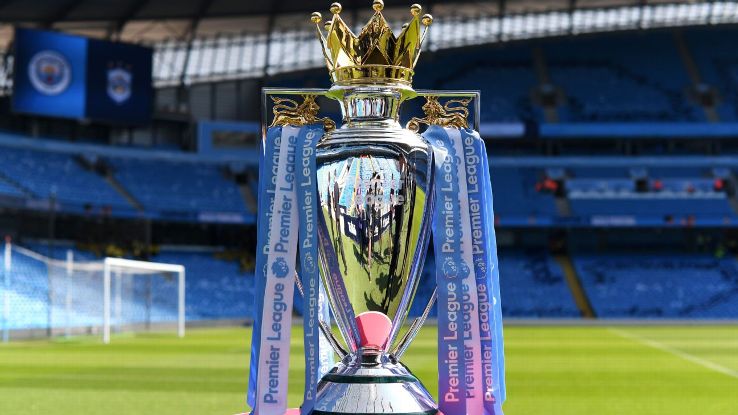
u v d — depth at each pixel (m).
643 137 47.75
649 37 55.47
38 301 33.06
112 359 18.84
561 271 45.94
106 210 39.66
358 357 3.25
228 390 11.88
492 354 3.27
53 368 16.16
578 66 54.00
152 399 10.67
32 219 40.50
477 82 52.66
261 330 3.15
